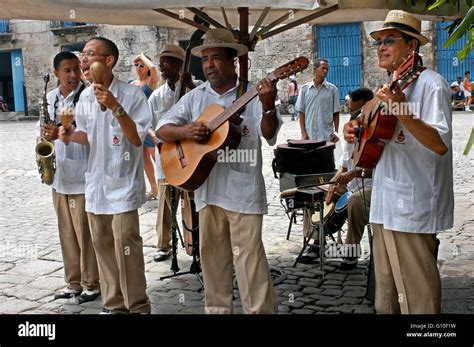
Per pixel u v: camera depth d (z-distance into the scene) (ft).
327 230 17.58
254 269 12.05
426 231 10.77
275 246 19.80
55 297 15.72
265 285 12.12
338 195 15.98
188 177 12.09
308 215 18.19
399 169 10.87
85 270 15.39
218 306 12.62
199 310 14.67
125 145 13.03
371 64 69.82
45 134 13.84
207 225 12.43
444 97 10.45
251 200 11.98
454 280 16.19
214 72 12.47
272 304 12.22
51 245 20.81
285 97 72.18
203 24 17.97
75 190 14.97
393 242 11.01
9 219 24.68
